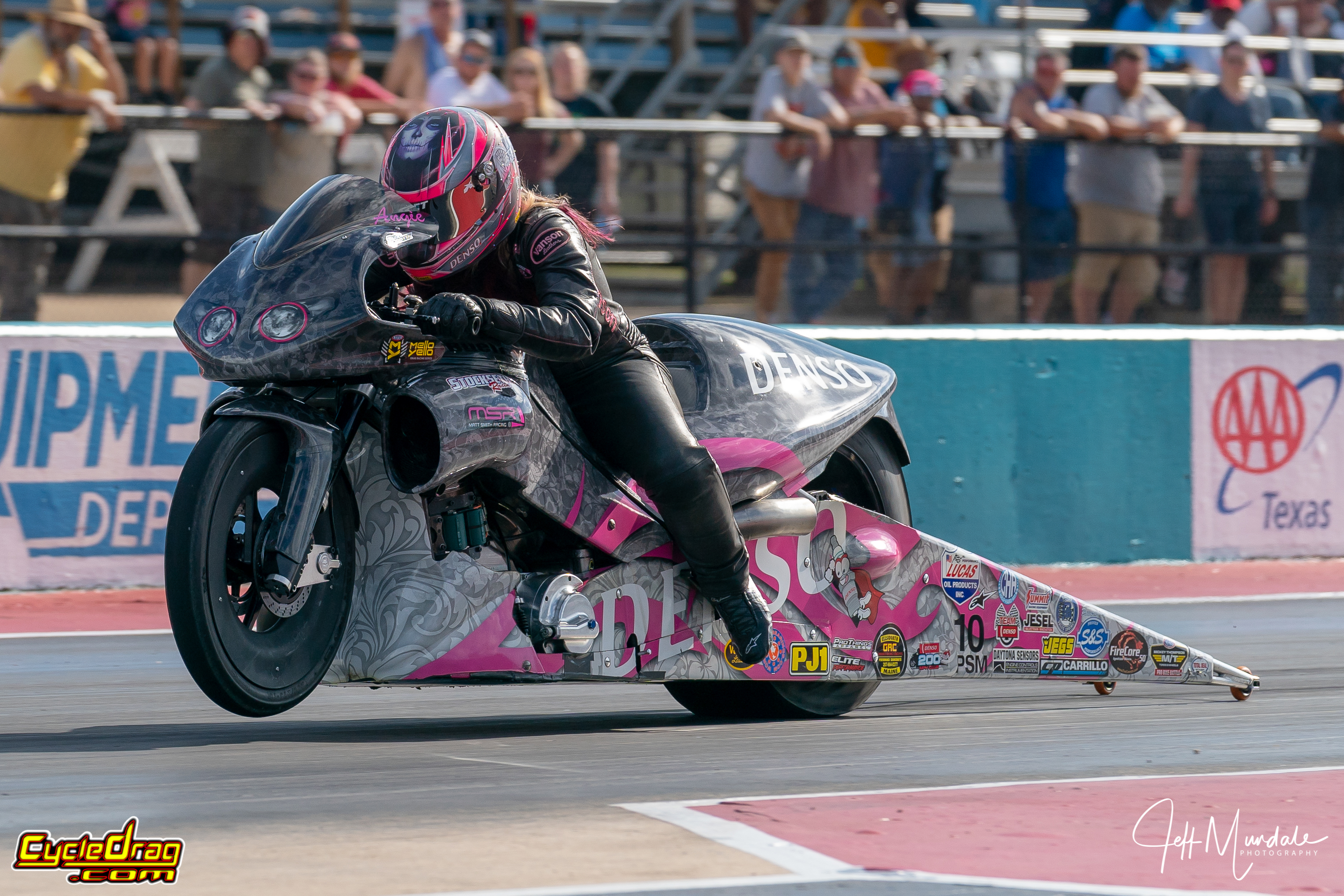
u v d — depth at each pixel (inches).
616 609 599.5
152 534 1128.8
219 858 410.9
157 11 1759.4
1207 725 655.1
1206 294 1434.5
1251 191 1434.5
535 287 573.9
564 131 1282.0
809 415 671.8
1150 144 1406.3
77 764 545.3
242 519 540.1
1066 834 449.4
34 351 1087.0
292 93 1300.4
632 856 414.9
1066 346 1307.8
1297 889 398.9
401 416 550.9
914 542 676.7
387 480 561.3
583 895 376.5
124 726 637.9
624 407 592.1
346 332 529.7
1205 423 1350.9
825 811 472.7
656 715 686.5
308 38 1843.0
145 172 1244.5
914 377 1258.0
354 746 587.2
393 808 473.7
